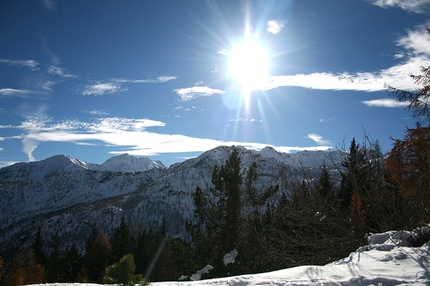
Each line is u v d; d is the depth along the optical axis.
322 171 16.02
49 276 40.09
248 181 18.31
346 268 5.51
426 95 8.95
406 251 6.07
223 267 15.17
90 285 7.14
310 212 12.55
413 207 9.73
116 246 42.09
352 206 11.29
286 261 13.27
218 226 17.55
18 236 115.44
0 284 32.53
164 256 34.69
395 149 9.44
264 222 16.41
